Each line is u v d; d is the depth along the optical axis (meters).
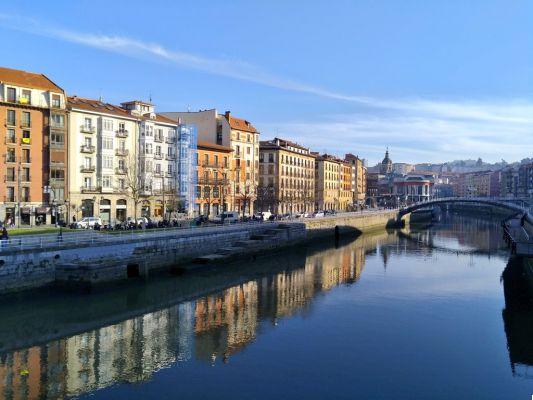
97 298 40.41
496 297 44.88
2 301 37.06
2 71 72.69
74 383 24.72
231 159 110.56
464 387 25.08
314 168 156.00
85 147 77.69
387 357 29.05
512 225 89.44
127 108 89.38
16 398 22.95
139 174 85.94
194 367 26.97
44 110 73.12
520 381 25.89
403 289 48.12
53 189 74.00
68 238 44.75
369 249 82.19
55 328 33.12
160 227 67.69
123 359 28.03
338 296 44.72
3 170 69.50
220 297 43.59
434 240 99.25
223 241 64.19
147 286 46.53
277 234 73.75
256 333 33.22
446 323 36.28
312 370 26.84
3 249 37.47
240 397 23.31
